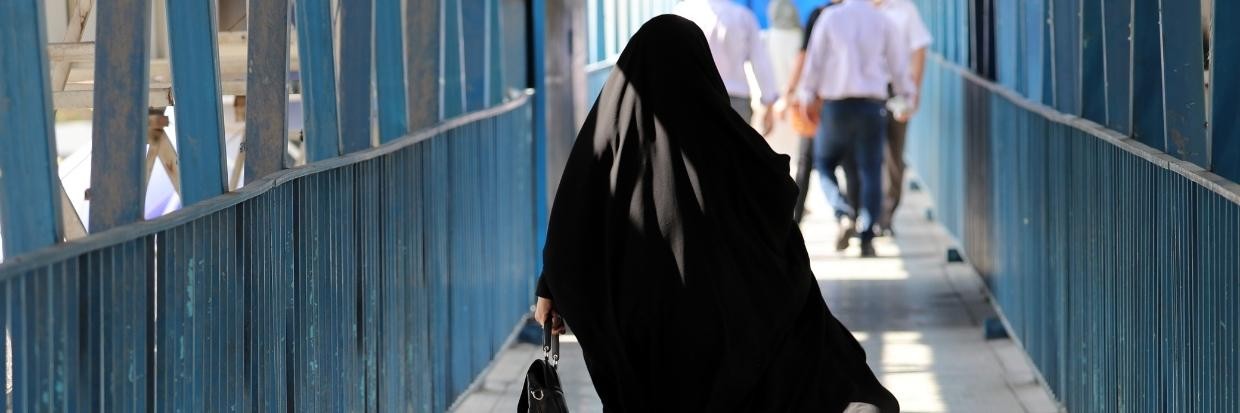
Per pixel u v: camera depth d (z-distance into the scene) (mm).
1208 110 5344
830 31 13914
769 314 5371
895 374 9219
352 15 6559
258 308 4996
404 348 7098
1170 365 5348
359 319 6340
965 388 8797
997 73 11477
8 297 3242
